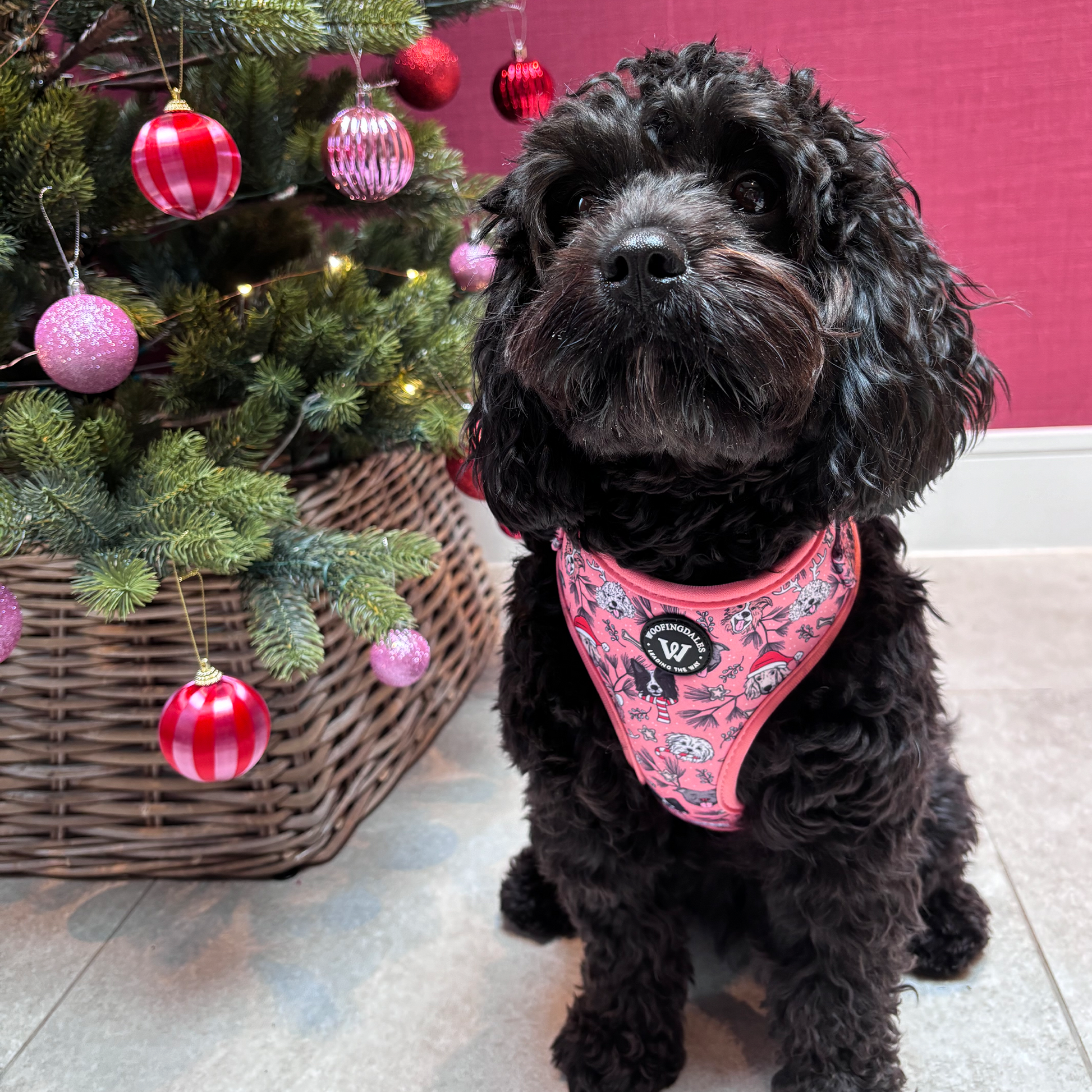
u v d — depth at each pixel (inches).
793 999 43.6
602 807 41.6
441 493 75.5
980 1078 44.9
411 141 51.0
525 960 53.2
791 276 33.6
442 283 55.7
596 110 36.1
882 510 37.0
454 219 65.4
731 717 37.5
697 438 33.4
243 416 48.6
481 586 81.4
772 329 31.6
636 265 30.7
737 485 35.7
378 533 52.2
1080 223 81.4
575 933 54.6
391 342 50.1
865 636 38.0
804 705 37.6
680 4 78.9
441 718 71.4
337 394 49.4
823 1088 43.1
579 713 40.4
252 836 57.8
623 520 38.2
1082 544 90.7
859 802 38.4
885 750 37.8
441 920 55.8
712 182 35.5
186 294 49.2
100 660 53.2
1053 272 83.2
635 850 43.5
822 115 36.5
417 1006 50.6
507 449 39.5
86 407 49.1
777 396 32.6
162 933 55.1
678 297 30.8
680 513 37.2
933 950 50.0
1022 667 74.2
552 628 41.4
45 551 48.9
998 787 62.5
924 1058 46.0
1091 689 71.4
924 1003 48.8
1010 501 89.8
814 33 79.0
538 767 42.5
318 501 55.2
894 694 37.9
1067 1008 47.9
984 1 76.5
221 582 51.1
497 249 40.9
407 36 46.3
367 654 61.1
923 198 82.5
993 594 84.5
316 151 53.0
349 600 47.7
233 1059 47.8
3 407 45.8
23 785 57.3
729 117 34.2
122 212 49.3
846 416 35.1
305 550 50.0
